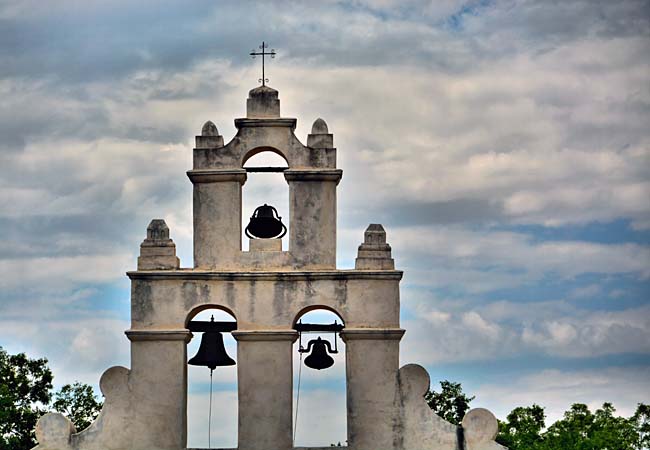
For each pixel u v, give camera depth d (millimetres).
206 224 44219
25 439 62656
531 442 68875
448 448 42969
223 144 44594
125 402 43250
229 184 44375
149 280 43688
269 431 43062
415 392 43312
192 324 44688
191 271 43688
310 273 43656
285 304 43562
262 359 43375
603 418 71438
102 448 43031
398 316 43594
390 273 43688
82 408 65000
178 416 43188
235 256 44031
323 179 44375
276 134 44625
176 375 43344
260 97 44875
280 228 45031
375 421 43156
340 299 43656
